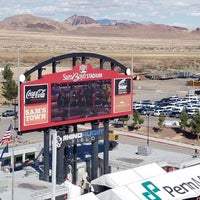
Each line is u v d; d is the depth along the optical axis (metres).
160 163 55.19
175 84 153.88
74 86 46.66
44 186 44.66
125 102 52.12
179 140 79.12
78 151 57.84
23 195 41.97
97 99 49.06
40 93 43.72
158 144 76.06
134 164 52.44
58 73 45.03
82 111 47.72
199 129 77.25
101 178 45.91
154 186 44.31
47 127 44.81
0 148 60.44
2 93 114.31
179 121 88.94
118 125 87.00
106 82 49.78
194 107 106.31
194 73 186.62
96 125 49.78
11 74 116.50
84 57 47.59
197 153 69.75
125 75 51.94
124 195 42.00
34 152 60.34
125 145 64.38
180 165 55.56
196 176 47.91
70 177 51.16
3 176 47.94
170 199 43.25
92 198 40.88
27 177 47.66
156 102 111.94
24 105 42.62
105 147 50.88
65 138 46.47
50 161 51.59
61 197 44.34
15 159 58.31
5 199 40.81
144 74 170.50
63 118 45.97
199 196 47.94
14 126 83.81
